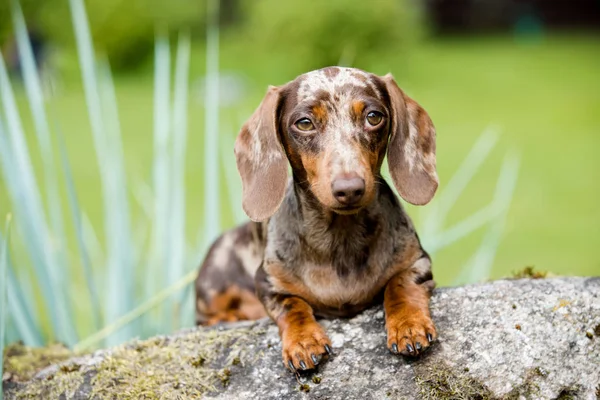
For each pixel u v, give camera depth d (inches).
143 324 163.5
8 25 665.0
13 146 153.9
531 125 549.0
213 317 154.4
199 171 445.7
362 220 118.2
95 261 198.2
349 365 110.8
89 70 165.3
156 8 848.9
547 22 1216.2
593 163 446.3
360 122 115.0
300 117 116.0
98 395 115.4
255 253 147.5
